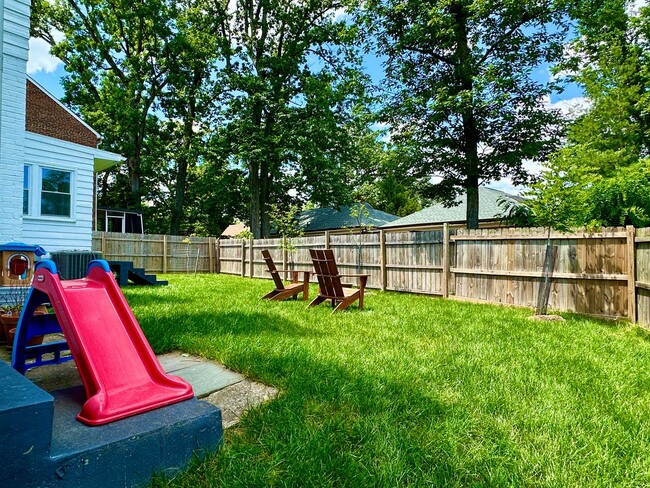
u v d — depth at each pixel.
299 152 20.34
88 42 20.23
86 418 1.71
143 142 21.88
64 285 2.35
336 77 21.41
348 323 5.08
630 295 5.48
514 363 3.41
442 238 8.38
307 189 23.59
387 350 3.72
